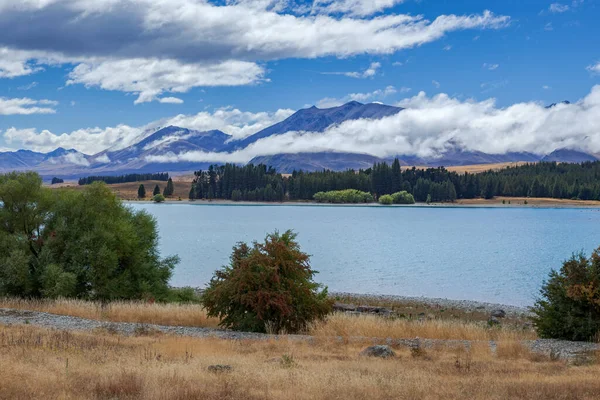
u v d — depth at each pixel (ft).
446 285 186.19
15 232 129.80
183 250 288.30
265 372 45.27
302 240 345.10
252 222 515.91
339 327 81.05
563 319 72.49
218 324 86.53
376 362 53.88
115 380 38.75
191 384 39.14
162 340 66.13
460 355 60.49
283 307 80.48
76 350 54.03
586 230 433.89
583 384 41.55
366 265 235.20
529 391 38.93
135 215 150.71
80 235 130.41
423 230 432.25
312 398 36.42
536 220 573.74
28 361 46.11
